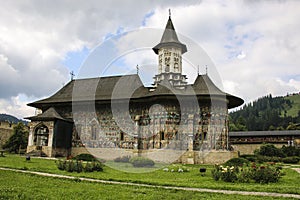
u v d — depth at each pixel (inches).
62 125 1505.9
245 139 2222.0
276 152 1745.8
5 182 557.0
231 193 513.7
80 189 508.7
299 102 6333.7
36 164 940.0
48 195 446.0
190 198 450.6
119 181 628.1
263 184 644.7
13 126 2097.7
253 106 6535.4
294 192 526.0
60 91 1696.6
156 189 531.2
